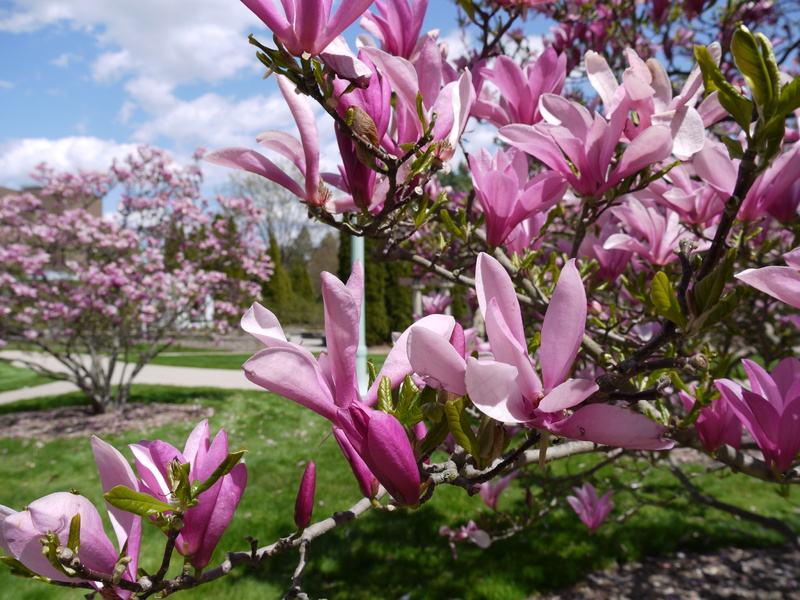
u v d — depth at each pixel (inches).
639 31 162.1
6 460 292.5
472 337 55.8
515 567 176.7
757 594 163.9
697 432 60.5
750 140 31.6
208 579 41.4
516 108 65.1
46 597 156.9
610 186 50.1
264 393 493.7
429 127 42.0
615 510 216.8
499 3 75.5
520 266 66.8
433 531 201.8
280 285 1149.7
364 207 46.1
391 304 973.8
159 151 435.5
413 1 59.4
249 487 252.1
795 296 32.8
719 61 45.3
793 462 46.2
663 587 169.0
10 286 350.6
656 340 34.6
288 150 47.6
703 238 63.2
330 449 312.5
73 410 419.2
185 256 464.1
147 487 35.4
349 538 198.8
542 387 30.3
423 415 33.9
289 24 35.4
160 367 698.8
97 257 411.5
